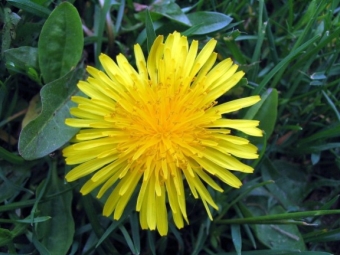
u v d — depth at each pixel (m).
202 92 0.06
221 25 0.08
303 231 0.08
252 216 0.07
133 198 0.07
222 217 0.08
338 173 0.08
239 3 0.09
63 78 0.07
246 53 0.09
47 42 0.07
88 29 0.08
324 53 0.08
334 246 0.08
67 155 0.06
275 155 0.09
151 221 0.06
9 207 0.07
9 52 0.07
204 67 0.07
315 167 0.08
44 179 0.07
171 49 0.06
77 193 0.07
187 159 0.06
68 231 0.07
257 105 0.07
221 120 0.06
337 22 0.08
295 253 0.07
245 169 0.06
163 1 0.08
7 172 0.07
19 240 0.07
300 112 0.08
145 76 0.06
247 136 0.08
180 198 0.06
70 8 0.07
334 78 0.09
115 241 0.08
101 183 0.07
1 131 0.08
